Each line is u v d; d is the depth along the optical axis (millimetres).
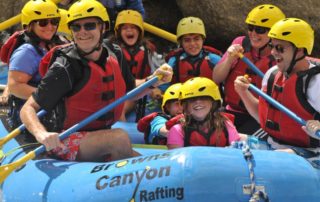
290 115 7738
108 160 7844
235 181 6102
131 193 6293
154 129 9219
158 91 11469
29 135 8875
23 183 7293
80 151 7785
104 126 8102
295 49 7676
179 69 11234
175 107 9414
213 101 8203
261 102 8320
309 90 7688
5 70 13305
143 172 6352
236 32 14469
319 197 6262
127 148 7770
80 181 6707
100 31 7680
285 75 7996
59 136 7457
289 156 6496
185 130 8242
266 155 6398
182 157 6219
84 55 7680
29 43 9297
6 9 15555
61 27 11133
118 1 12695
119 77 7984
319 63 7988
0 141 7898
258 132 9492
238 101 10203
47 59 7938
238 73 10109
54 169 7254
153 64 12133
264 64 9945
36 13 9211
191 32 10953
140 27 11555
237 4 14242
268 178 6164
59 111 7902
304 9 13938
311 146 7930
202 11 14617
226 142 8281
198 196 6020
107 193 6414
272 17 9703
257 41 9867
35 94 7484
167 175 6184
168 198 6113
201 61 11133
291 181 6211
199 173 6078
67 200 6621
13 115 9336
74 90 7695
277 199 6125
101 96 7824
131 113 11258
